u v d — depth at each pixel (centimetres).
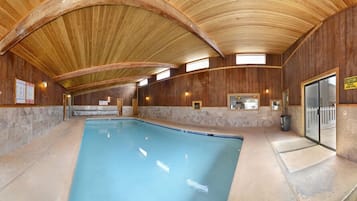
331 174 269
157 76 1259
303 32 538
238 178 259
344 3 333
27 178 262
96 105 1552
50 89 743
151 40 566
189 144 605
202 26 525
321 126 452
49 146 455
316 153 382
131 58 742
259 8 427
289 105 692
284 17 461
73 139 542
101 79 1132
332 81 409
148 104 1387
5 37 346
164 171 406
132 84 1648
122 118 1324
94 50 554
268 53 807
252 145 446
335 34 375
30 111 523
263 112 806
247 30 555
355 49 320
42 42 417
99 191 317
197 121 928
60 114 973
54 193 221
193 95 954
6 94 396
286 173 275
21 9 292
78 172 381
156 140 684
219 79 866
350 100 329
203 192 318
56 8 300
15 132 430
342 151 346
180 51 739
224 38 625
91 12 351
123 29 452
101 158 485
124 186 337
